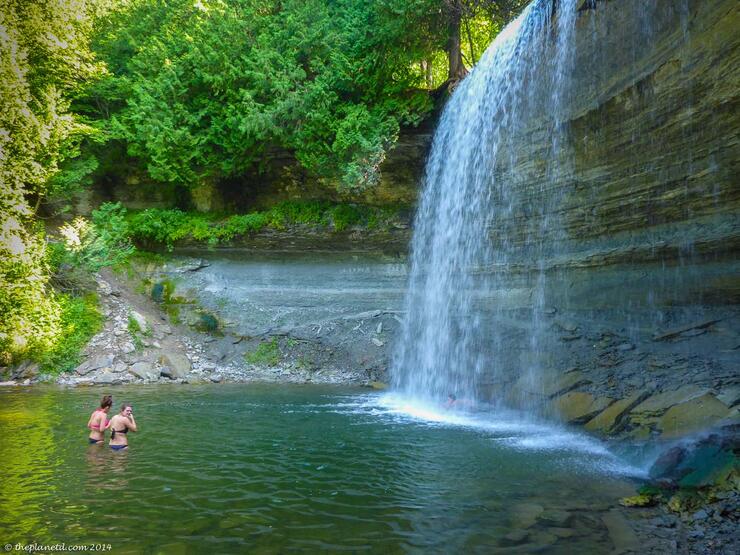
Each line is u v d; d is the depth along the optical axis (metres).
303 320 19.84
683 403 8.80
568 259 14.15
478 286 16.94
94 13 19.31
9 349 15.98
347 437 9.23
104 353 17.36
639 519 5.28
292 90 18.41
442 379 16.97
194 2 20.06
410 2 17.02
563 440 9.13
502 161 15.49
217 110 19.67
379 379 17.52
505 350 15.21
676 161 10.80
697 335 10.91
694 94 9.74
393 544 4.65
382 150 17.61
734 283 10.40
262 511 5.45
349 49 18.84
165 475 6.72
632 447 8.10
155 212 21.19
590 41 11.65
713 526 5.04
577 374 11.80
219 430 9.66
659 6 9.83
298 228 20.56
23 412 11.19
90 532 4.80
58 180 18.73
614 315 13.03
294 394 14.52
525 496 6.02
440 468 7.21
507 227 15.91
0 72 14.25
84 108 20.83
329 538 4.76
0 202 14.55
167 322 19.91
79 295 18.89
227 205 22.19
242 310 20.12
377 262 20.62
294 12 18.98
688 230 11.11
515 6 18.70
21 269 14.95
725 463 6.22
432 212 19.38
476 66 17.12
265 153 20.52
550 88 13.29
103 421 8.69
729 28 8.59
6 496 5.80
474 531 4.96
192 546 4.53
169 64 18.98
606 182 12.64
